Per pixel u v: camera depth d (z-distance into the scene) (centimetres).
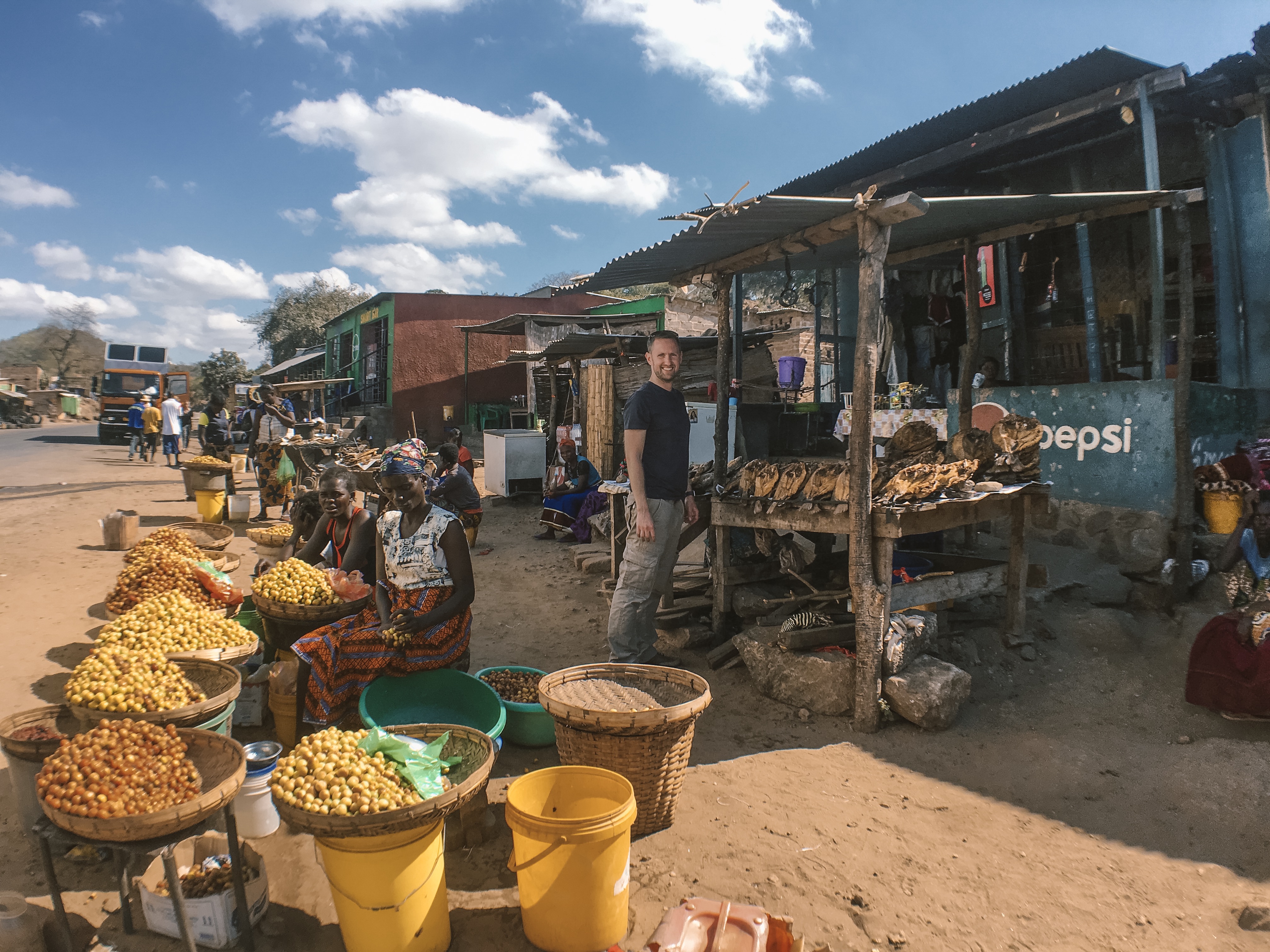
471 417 2336
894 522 395
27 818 287
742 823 321
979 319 579
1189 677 395
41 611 594
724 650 498
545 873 236
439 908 242
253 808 310
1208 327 727
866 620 404
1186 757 358
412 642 371
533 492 1342
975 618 512
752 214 400
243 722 397
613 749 297
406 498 373
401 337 2448
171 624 353
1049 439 607
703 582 595
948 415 675
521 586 747
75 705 278
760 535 521
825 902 270
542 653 546
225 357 5319
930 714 397
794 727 415
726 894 274
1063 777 354
